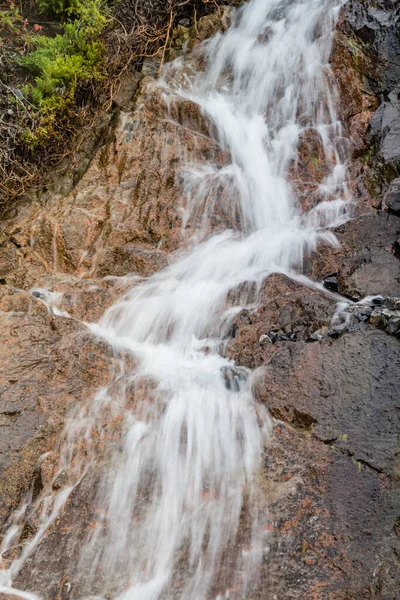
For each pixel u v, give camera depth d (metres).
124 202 5.46
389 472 3.06
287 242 4.91
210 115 6.01
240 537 2.95
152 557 2.97
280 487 3.12
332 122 5.74
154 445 3.47
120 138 5.84
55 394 3.82
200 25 6.83
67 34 6.45
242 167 5.77
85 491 3.26
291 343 3.83
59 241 5.23
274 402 3.55
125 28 6.70
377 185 5.12
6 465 3.45
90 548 3.04
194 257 5.06
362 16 5.97
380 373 3.48
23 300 4.62
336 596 2.69
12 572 3.04
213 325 4.43
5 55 6.59
